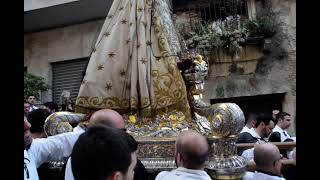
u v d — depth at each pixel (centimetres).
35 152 265
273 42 895
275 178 283
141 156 264
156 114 289
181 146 229
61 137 273
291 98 879
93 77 288
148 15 304
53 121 287
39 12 988
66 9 975
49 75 1098
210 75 916
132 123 283
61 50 1089
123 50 293
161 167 260
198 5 937
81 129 285
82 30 1069
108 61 291
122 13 307
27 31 1121
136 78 283
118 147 131
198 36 883
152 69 288
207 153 231
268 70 897
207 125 293
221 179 259
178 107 293
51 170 282
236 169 259
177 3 943
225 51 905
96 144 129
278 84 889
